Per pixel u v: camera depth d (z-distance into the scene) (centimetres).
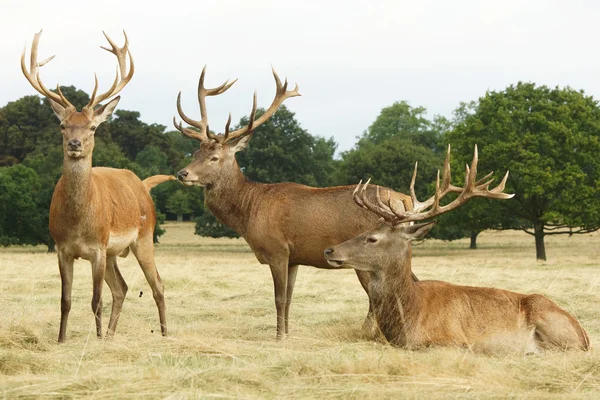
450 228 4503
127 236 1106
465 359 795
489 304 938
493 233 8169
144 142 9381
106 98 1069
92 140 1013
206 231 5928
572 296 1473
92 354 871
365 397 666
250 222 1166
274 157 6241
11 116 8775
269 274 2080
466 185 970
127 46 1108
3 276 1844
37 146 8256
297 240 1134
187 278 1794
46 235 5397
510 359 841
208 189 1212
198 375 717
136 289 1647
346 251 950
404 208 1102
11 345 923
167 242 7112
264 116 1248
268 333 1129
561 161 4003
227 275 2012
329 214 1123
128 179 1167
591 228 4094
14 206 5312
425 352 904
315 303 1442
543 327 912
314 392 681
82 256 1039
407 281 946
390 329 948
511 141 4050
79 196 997
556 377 750
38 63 1040
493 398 672
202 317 1278
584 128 4175
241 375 719
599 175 3984
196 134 1217
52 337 1048
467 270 2294
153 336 1048
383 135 10506
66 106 1035
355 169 5931
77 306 1367
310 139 6419
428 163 5866
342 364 764
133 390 673
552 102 4228
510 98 4300
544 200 4125
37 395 659
